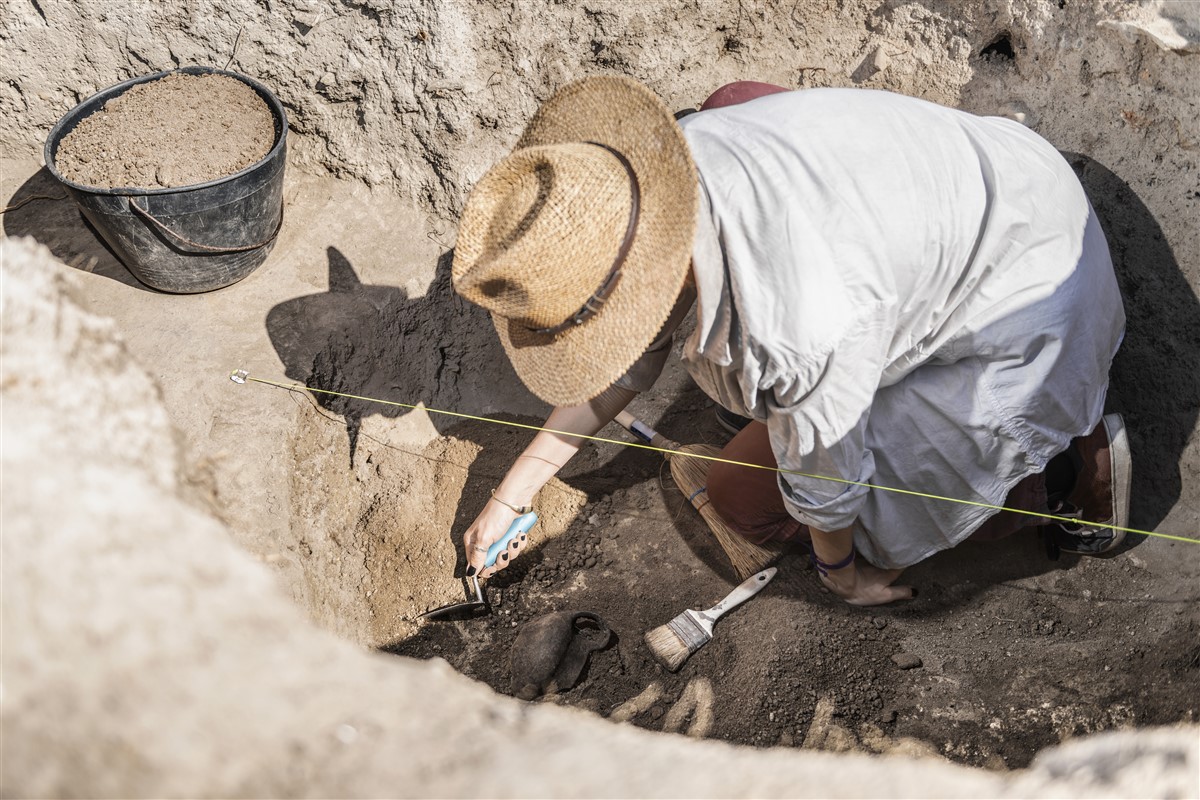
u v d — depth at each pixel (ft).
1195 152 7.37
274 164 8.30
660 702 7.47
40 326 3.96
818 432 5.64
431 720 3.00
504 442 9.08
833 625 7.79
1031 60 8.37
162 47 9.05
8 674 2.81
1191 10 7.52
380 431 8.75
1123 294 7.85
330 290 9.03
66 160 8.08
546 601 8.18
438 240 9.71
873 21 9.00
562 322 5.10
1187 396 7.48
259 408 7.90
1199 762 3.14
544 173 4.87
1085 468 7.22
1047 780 3.14
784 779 3.00
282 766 2.69
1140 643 7.06
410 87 9.16
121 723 2.71
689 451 8.74
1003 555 8.08
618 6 8.86
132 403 4.04
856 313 5.08
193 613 3.03
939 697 7.24
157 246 8.04
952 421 6.42
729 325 5.19
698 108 9.53
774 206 4.97
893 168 5.33
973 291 6.03
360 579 8.03
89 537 3.15
